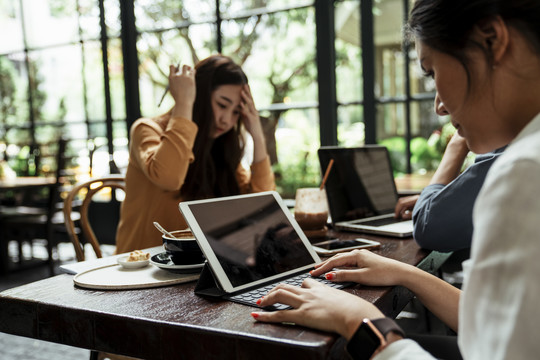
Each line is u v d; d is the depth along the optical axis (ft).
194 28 15.49
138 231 5.20
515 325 1.38
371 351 1.96
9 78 18.61
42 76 18.10
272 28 14.37
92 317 2.49
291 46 14.16
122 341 2.41
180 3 15.62
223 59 5.68
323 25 13.58
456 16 1.78
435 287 2.69
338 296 2.26
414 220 3.98
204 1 15.24
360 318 2.06
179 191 5.25
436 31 1.85
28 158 17.80
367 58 13.30
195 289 2.78
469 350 1.53
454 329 2.62
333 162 5.19
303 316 2.19
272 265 3.05
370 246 3.92
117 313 2.44
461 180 3.58
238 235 3.00
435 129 12.85
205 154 5.45
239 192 5.97
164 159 4.89
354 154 5.61
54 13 17.63
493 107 1.80
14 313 2.75
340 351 2.11
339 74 13.74
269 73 14.52
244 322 2.28
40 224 13.24
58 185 13.20
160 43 16.10
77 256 5.20
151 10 16.11
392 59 13.15
